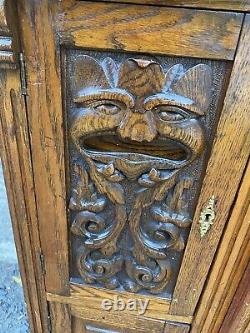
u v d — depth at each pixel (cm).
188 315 100
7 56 63
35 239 91
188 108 67
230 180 75
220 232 83
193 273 91
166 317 101
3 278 150
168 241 86
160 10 60
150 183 77
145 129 70
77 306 104
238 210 78
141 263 92
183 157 75
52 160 77
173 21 60
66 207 84
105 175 77
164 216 82
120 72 66
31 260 95
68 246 91
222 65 64
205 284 92
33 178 80
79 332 112
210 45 62
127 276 95
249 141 70
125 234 88
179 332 104
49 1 60
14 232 90
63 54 66
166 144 74
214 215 80
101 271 94
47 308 106
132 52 64
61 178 79
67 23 62
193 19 60
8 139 75
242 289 92
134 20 61
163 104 67
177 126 69
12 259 156
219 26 60
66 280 98
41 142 75
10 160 78
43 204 84
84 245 90
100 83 67
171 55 63
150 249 87
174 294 96
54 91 68
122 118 70
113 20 61
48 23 62
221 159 72
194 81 65
